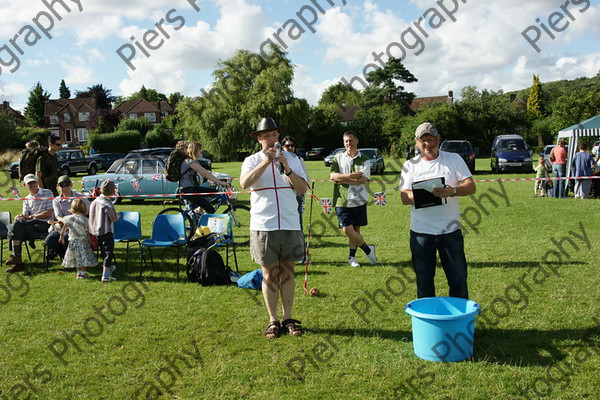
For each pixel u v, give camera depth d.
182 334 4.62
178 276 6.68
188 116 45.59
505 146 24.09
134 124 57.03
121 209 14.06
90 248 6.79
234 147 44.25
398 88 60.69
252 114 42.97
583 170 13.73
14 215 13.19
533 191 15.92
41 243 9.15
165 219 7.17
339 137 50.28
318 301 5.45
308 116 45.94
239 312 5.18
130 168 15.50
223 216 6.82
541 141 44.66
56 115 74.62
